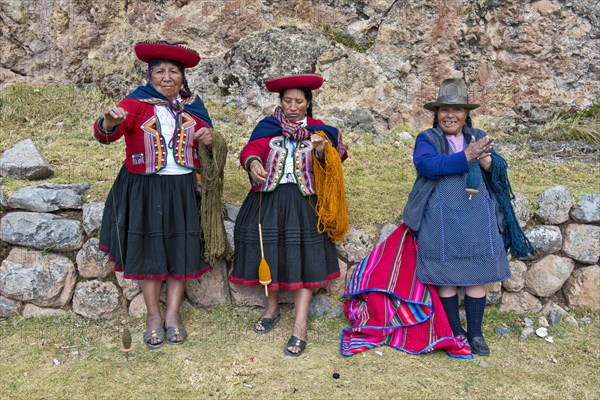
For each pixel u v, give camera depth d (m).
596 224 3.79
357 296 3.62
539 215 3.84
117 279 3.64
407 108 5.43
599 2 5.29
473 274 3.25
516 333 3.59
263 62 5.20
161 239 3.28
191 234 3.34
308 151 3.41
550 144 5.16
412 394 2.91
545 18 5.25
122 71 5.43
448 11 5.30
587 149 5.05
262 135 3.44
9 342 3.35
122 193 3.29
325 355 3.26
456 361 3.24
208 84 5.31
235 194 4.04
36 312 3.62
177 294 3.44
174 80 3.30
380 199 4.11
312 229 3.39
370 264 3.56
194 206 3.37
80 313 3.61
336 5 5.43
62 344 3.35
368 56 5.39
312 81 3.36
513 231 3.37
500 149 5.11
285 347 3.34
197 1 5.35
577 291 3.79
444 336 3.26
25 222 3.59
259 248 3.39
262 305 3.72
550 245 3.78
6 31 5.39
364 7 5.38
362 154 4.91
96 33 5.50
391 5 5.36
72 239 3.62
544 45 5.30
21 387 2.92
